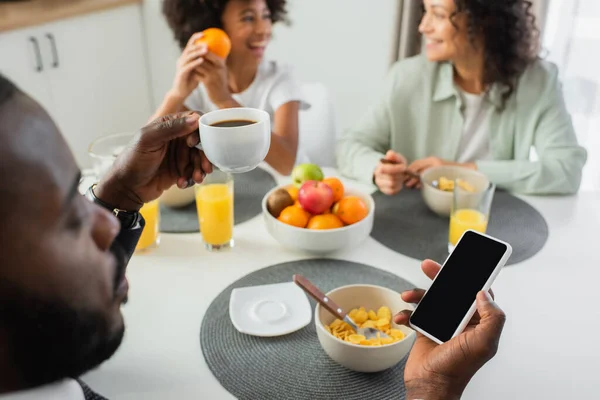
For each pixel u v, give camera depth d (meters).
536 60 1.66
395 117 1.75
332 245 1.10
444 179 1.35
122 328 0.51
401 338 0.85
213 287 1.03
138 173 0.83
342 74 2.62
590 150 2.10
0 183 0.38
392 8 2.27
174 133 0.80
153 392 0.79
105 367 0.84
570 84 2.04
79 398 0.53
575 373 0.83
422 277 1.07
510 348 0.88
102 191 0.84
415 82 1.72
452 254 0.83
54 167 0.41
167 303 0.99
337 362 0.84
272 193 1.19
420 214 1.32
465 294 0.78
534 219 1.28
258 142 0.81
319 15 2.51
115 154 1.28
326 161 1.95
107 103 2.69
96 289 0.46
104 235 0.47
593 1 1.91
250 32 1.75
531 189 1.42
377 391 0.80
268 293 1.00
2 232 0.39
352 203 1.12
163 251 1.15
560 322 0.94
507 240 1.19
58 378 0.46
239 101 1.86
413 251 1.16
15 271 0.40
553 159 1.50
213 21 1.76
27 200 0.39
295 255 1.14
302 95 1.91
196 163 0.87
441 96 1.69
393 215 1.31
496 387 0.81
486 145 1.72
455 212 1.17
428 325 0.78
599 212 1.32
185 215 1.30
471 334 0.67
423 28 1.60
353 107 2.68
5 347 0.43
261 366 0.84
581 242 1.18
